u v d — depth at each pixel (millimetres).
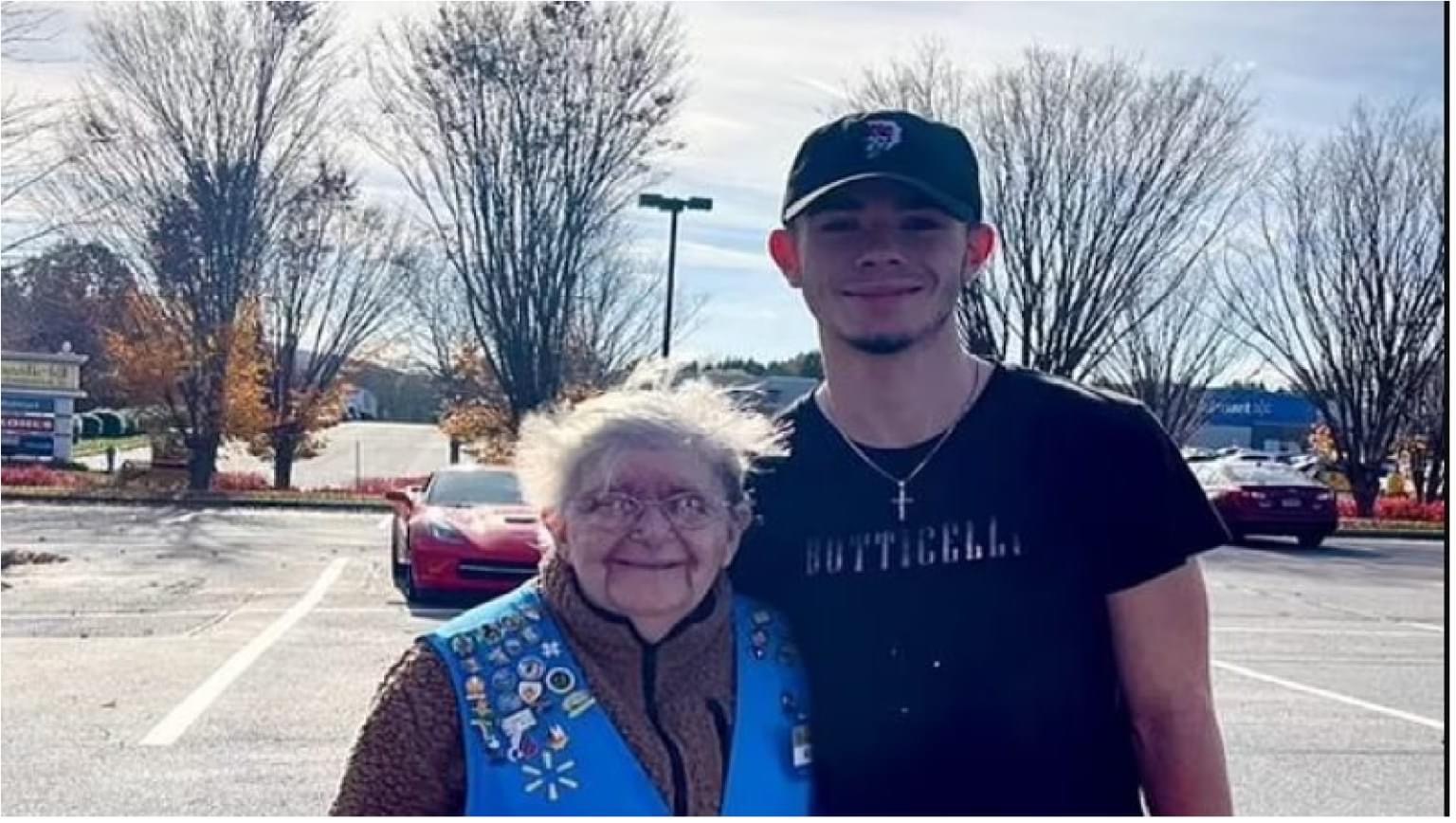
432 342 26156
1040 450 2734
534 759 2545
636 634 2627
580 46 21547
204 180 24297
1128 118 19359
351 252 25875
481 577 11766
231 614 11578
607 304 22203
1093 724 2727
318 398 26875
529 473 2732
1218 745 2738
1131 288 20031
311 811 6051
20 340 26719
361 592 13086
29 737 7176
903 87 15242
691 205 17688
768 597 2807
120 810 6016
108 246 25000
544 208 21922
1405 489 23359
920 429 2779
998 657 2697
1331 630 12734
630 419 2664
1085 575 2719
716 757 2637
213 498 24328
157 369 25984
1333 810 6527
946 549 2725
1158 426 2773
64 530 19156
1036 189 18906
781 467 2820
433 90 22062
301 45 23719
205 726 7461
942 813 2689
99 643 10016
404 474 29438
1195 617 2734
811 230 2830
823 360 2877
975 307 13406
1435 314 21688
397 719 2564
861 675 2727
